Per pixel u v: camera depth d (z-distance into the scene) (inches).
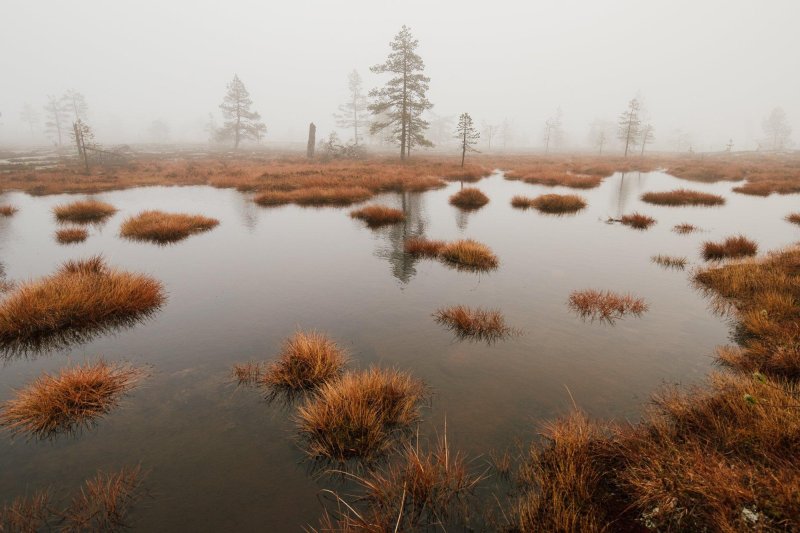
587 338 217.8
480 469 123.7
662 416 146.2
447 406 156.6
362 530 102.8
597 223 553.0
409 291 292.8
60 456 130.0
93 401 155.1
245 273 334.0
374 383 155.7
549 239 462.3
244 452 132.4
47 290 238.7
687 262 367.9
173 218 505.4
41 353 197.6
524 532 100.2
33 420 144.5
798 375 164.7
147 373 180.5
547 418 148.4
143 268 345.7
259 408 156.4
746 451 116.2
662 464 108.8
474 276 328.8
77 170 1125.7
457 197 705.6
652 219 553.3
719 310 257.4
